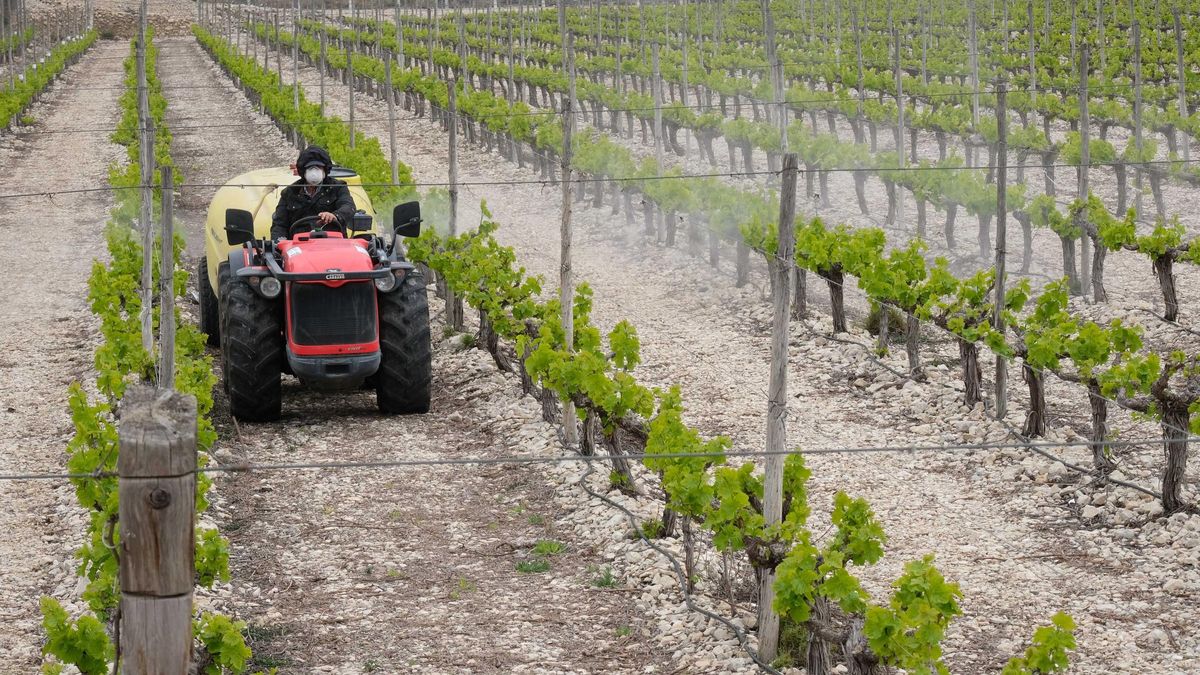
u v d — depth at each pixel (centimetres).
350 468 1164
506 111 3141
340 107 4056
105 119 3997
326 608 893
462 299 1603
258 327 1248
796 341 1548
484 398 1366
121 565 451
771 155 2506
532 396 1345
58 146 3453
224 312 1316
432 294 1900
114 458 823
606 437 1073
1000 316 1252
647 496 1069
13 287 1977
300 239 1273
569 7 5512
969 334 1248
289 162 3095
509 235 2302
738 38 4416
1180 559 923
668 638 836
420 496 1106
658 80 2355
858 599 720
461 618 877
